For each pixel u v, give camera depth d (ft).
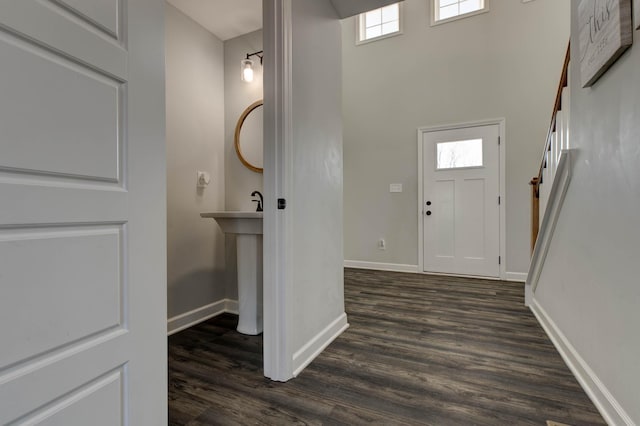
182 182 7.75
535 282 8.38
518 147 12.05
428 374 5.30
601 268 4.52
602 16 4.33
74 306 2.24
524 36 12.00
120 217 2.57
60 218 2.15
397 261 14.29
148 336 2.82
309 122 5.98
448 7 13.42
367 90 14.87
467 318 8.05
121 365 2.59
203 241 8.29
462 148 12.99
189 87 7.91
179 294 7.63
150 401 2.83
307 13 5.95
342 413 4.29
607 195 4.40
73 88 2.23
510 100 12.17
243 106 8.64
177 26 7.57
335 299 7.05
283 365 5.11
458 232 13.09
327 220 6.72
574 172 5.76
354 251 15.16
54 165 2.11
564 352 5.82
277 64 5.09
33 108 2.00
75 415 2.24
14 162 1.90
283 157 5.09
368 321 7.88
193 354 6.16
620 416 3.85
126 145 2.63
